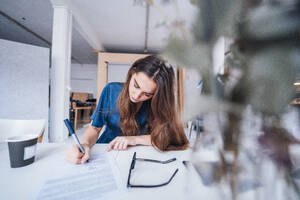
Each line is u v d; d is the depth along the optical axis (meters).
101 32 3.21
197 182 0.21
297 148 0.17
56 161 0.50
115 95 0.91
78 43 4.04
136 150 0.62
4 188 0.35
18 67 2.03
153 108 0.65
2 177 0.39
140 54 4.07
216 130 0.20
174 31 0.20
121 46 4.01
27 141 0.46
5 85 1.96
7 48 1.97
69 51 2.38
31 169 0.44
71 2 2.25
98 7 2.33
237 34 0.19
